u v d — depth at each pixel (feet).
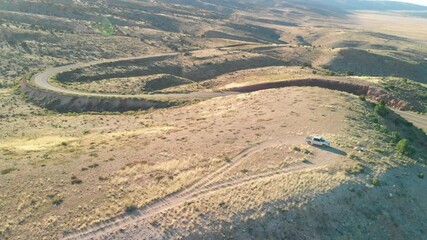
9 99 340.80
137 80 419.54
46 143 200.13
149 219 117.29
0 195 130.82
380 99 344.28
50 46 524.11
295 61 597.93
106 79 427.74
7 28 539.29
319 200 125.90
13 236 110.83
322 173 139.13
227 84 412.98
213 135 182.80
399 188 142.10
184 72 500.33
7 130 244.01
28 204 125.70
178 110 284.41
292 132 180.04
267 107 228.84
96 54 530.27
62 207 124.26
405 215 133.39
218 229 113.60
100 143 189.26
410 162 162.50
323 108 220.64
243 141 170.81
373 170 147.13
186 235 111.65
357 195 131.75
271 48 654.53
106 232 112.57
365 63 600.39
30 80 387.14
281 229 116.16
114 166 153.28
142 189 134.00
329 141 168.45
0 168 152.97
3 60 449.89
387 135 192.44
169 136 189.57
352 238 119.03
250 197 125.18
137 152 168.14
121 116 285.02
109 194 131.44
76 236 111.24
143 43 626.64
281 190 128.36
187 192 130.62
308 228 118.11
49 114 308.81
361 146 168.04
